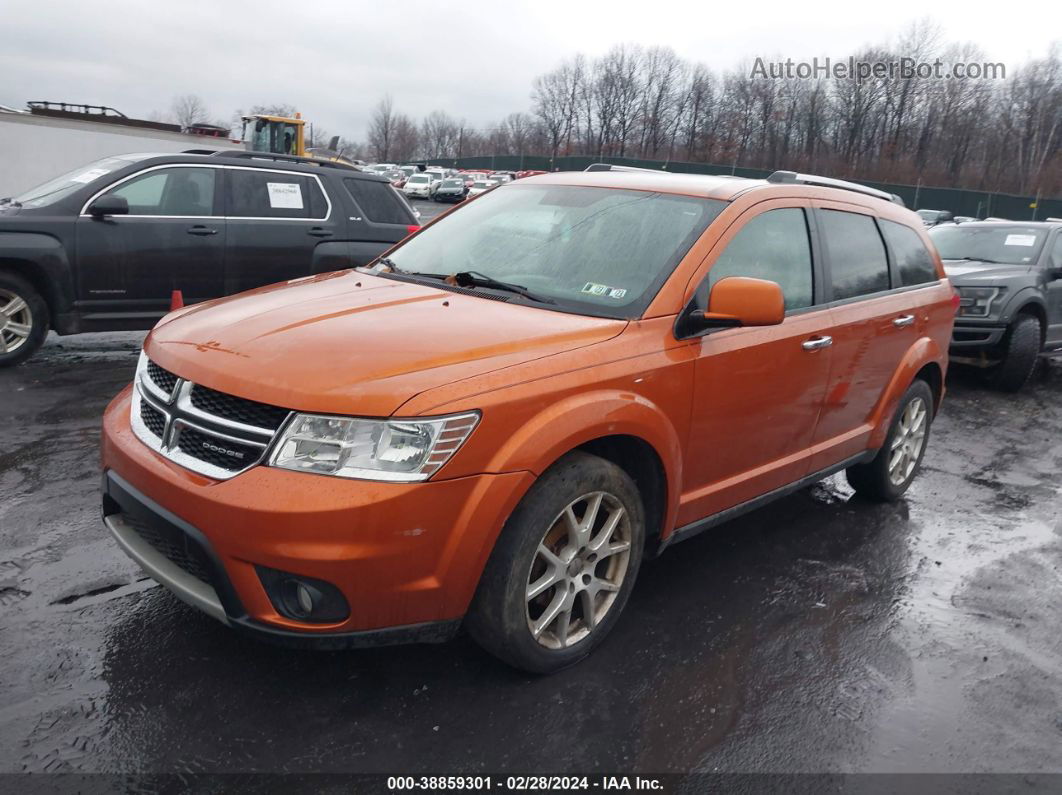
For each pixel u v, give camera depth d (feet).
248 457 8.77
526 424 9.25
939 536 15.84
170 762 8.50
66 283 23.63
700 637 11.50
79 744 8.63
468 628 9.70
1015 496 18.61
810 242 13.62
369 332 9.80
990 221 34.88
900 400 15.96
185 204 25.32
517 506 9.39
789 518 16.15
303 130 95.45
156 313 25.25
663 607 12.24
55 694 9.36
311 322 10.19
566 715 9.61
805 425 13.58
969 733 9.95
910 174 199.00
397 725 9.24
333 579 8.43
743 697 10.25
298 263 27.04
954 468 20.33
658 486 11.20
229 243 25.80
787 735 9.62
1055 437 24.08
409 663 10.33
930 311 16.44
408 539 8.58
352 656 10.39
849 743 9.59
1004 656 11.69
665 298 11.09
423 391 8.72
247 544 8.43
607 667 10.61
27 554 12.50
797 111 226.17
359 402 8.55
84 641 10.39
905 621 12.44
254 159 26.96
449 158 328.70
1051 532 16.57
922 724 10.04
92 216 23.82
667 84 266.36
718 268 11.78
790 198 13.46
